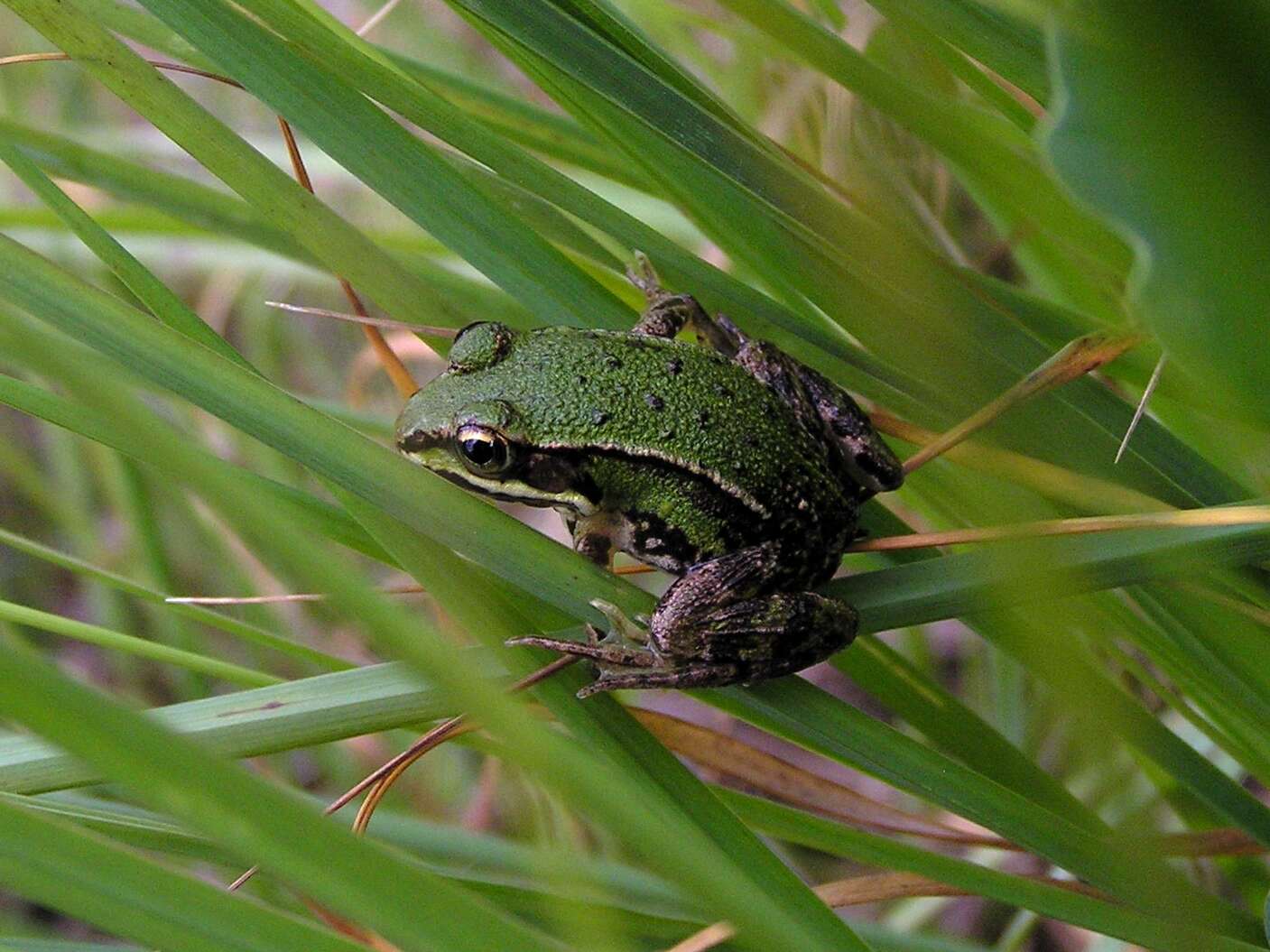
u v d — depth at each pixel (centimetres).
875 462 40
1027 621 36
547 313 40
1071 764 43
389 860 35
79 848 35
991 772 41
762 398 40
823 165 41
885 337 39
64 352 28
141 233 46
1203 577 39
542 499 41
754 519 40
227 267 48
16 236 46
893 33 39
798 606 39
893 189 39
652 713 42
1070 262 42
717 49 49
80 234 39
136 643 39
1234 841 41
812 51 38
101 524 50
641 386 40
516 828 44
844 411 40
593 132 40
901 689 41
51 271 37
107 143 49
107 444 38
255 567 46
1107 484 39
